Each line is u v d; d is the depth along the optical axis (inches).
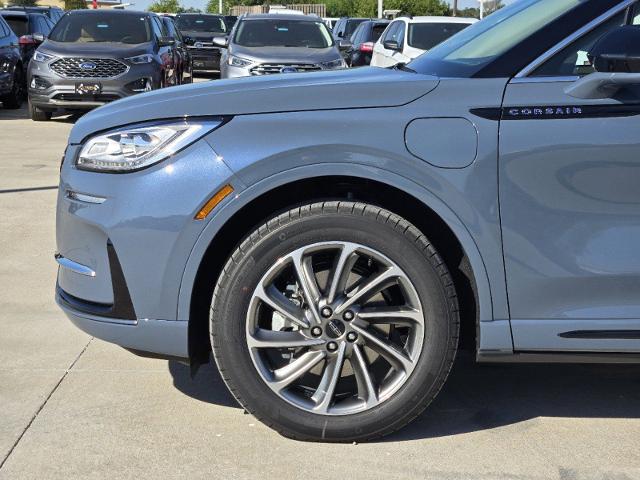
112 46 528.4
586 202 122.6
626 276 124.1
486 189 122.0
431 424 137.7
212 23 1048.8
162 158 123.6
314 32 536.1
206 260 128.0
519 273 123.9
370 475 121.3
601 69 118.2
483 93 123.8
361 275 128.1
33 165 377.4
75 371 156.6
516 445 131.1
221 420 137.9
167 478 119.8
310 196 128.6
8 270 220.7
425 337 125.3
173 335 126.5
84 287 130.7
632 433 135.6
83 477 119.7
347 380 132.5
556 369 161.5
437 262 123.6
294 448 128.7
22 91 645.9
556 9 138.2
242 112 124.4
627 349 126.4
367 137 121.6
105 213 125.4
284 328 129.0
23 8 781.9
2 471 120.8
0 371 155.7
